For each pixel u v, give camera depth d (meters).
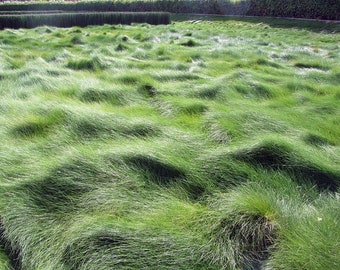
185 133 4.21
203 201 3.24
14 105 4.92
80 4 27.05
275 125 4.41
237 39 13.24
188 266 2.54
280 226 2.80
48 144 3.97
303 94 5.78
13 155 3.74
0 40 11.21
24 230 2.85
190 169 3.53
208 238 2.78
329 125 4.58
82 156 3.56
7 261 2.65
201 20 22.81
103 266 2.50
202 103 5.07
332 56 9.81
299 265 2.48
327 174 3.48
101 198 3.16
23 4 26.08
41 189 3.23
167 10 26.94
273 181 3.41
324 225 2.77
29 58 8.93
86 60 7.64
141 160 3.56
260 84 5.95
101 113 4.50
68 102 5.14
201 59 8.98
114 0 27.88
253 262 2.66
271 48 10.91
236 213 2.95
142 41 12.43
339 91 5.86
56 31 14.35
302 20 19.33
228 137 4.14
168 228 2.80
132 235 2.70
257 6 22.50
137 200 3.16
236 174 3.48
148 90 5.76
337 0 18.30
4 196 3.15
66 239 2.73
